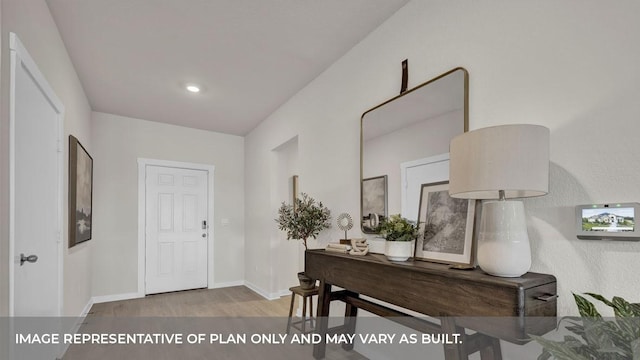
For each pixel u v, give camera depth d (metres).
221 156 5.21
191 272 4.84
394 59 2.29
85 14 2.26
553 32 1.42
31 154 1.84
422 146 2.00
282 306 3.90
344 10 2.28
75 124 3.06
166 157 4.75
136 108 4.14
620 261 1.20
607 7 1.26
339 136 2.86
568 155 1.35
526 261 1.29
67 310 2.69
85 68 3.04
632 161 1.18
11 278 1.46
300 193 3.48
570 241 1.33
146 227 4.56
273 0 2.17
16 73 1.60
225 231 5.15
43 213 2.05
